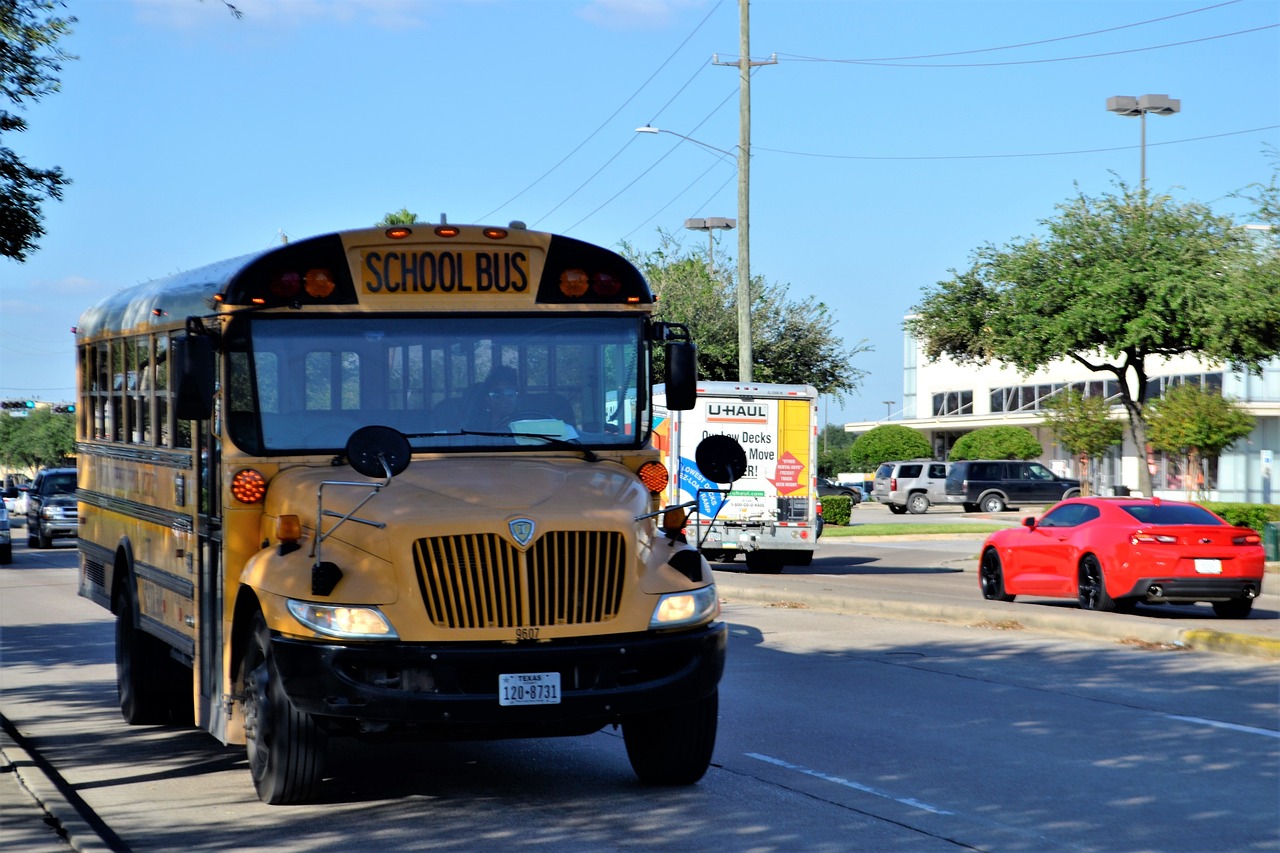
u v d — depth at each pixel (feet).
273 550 29.32
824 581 100.07
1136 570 69.51
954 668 51.78
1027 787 31.91
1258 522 114.42
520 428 31.60
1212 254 136.05
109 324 44.42
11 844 26.84
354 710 27.43
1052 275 142.41
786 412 103.81
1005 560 79.30
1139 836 27.45
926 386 290.15
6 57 58.34
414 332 31.35
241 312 30.71
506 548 27.91
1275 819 28.78
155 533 38.17
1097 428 146.51
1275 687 46.78
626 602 28.63
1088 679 48.78
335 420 30.99
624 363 32.42
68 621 74.59
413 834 27.91
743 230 121.90
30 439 538.88
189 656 34.60
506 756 36.24
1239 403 170.19
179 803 31.14
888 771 33.73
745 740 37.83
